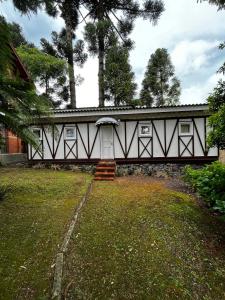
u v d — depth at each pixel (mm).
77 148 12953
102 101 21656
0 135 6391
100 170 11594
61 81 23297
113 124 12117
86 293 3539
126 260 4297
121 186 9539
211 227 5961
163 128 12250
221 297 3787
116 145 12656
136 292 3607
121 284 3738
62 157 13070
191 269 4258
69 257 4277
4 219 5711
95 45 21141
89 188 9000
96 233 5191
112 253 4477
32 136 6570
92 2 19766
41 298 3377
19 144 16000
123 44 21328
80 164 12898
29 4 3883
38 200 7223
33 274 3852
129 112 11875
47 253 4387
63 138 13055
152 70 27516
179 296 3600
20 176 10508
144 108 11680
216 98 5668
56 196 7715
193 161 11977
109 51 20906
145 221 5871
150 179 11172
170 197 7797
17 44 19656
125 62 21031
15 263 4105
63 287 3586
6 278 3762
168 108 11484
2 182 9055
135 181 10641
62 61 19984
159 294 3600
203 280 4055
